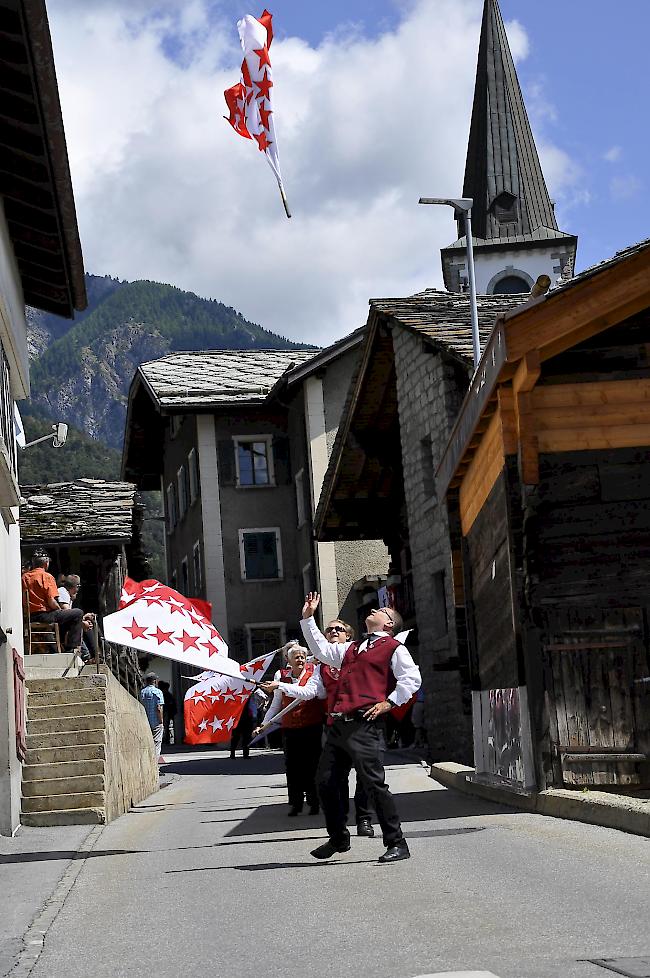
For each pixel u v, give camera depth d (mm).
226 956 5863
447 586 24281
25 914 7668
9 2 10461
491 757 14078
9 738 12656
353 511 31578
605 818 9828
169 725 43688
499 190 62250
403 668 8805
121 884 8727
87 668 17859
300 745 13227
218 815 14172
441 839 9891
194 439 44000
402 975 5086
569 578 11797
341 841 8984
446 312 25141
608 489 11906
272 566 43250
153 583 11219
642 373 12070
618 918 6016
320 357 39625
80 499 28453
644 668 11594
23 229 14594
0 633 12562
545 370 12016
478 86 63969
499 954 5367
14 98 11922
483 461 13727
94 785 13906
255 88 12391
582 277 11703
